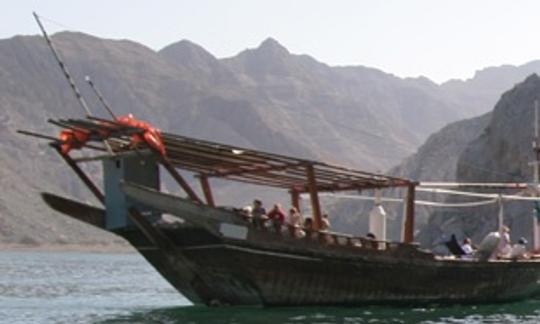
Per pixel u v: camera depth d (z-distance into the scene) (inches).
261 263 1710.1
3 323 1828.2
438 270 1920.5
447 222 7578.7
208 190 1975.9
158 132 1631.4
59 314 2036.2
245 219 1689.2
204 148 1680.6
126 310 2149.4
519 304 2140.7
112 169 1691.7
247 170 1886.1
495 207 6953.7
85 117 1598.2
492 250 2075.5
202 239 1685.5
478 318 1818.4
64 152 1690.5
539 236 2442.2
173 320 1678.2
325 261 1756.9
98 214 1724.9
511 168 7623.0
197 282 1781.5
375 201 2055.9
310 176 1793.8
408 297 1908.2
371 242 1818.4
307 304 1801.2
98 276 5039.4
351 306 1846.7
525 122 7687.0
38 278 4601.4
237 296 1785.2
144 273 5767.7
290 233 1727.4
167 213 1685.5
